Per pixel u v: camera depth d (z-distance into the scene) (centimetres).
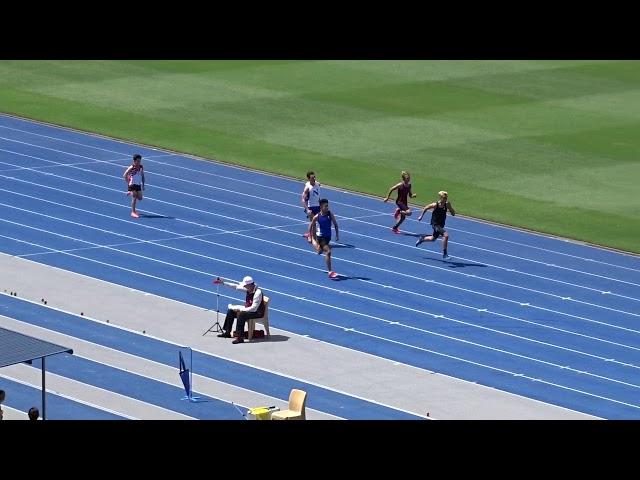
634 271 11775
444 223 12081
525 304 10825
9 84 17688
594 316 10638
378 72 18712
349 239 12338
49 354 7700
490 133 15988
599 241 12506
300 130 15938
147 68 18650
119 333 9938
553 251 12206
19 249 11738
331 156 14975
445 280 11312
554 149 15412
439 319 10425
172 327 10088
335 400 8844
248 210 13088
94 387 8969
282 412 8356
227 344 9800
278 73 18550
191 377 9150
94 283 10962
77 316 10231
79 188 13625
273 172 14388
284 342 9862
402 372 9375
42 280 10988
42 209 12900
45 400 8681
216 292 10844
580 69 19175
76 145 15162
